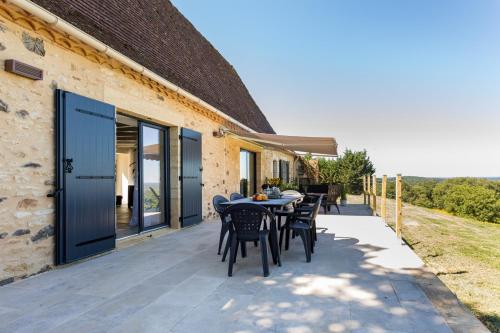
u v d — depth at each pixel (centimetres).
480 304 439
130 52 657
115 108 620
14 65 420
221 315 333
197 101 883
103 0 685
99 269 498
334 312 340
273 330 301
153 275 469
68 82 522
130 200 1114
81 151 529
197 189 953
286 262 543
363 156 3012
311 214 621
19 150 439
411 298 379
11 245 429
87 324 312
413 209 1762
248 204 470
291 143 1197
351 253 607
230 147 1266
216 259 560
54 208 491
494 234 1093
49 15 444
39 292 398
